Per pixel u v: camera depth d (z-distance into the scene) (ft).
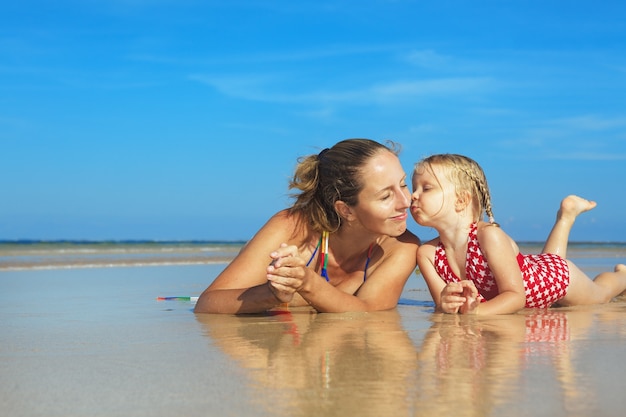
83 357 8.09
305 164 13.07
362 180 12.32
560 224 17.12
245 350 8.45
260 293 12.26
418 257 14.48
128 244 95.45
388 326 10.80
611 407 5.57
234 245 93.20
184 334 9.93
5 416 5.54
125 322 11.55
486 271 13.69
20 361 7.86
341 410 5.52
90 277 26.73
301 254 13.58
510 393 6.03
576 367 7.17
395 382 6.48
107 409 5.69
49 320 11.95
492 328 10.53
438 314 12.68
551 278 14.40
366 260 14.05
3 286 21.63
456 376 6.73
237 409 5.60
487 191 14.11
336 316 12.28
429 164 14.12
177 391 6.24
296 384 6.45
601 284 16.10
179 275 28.09
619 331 10.18
